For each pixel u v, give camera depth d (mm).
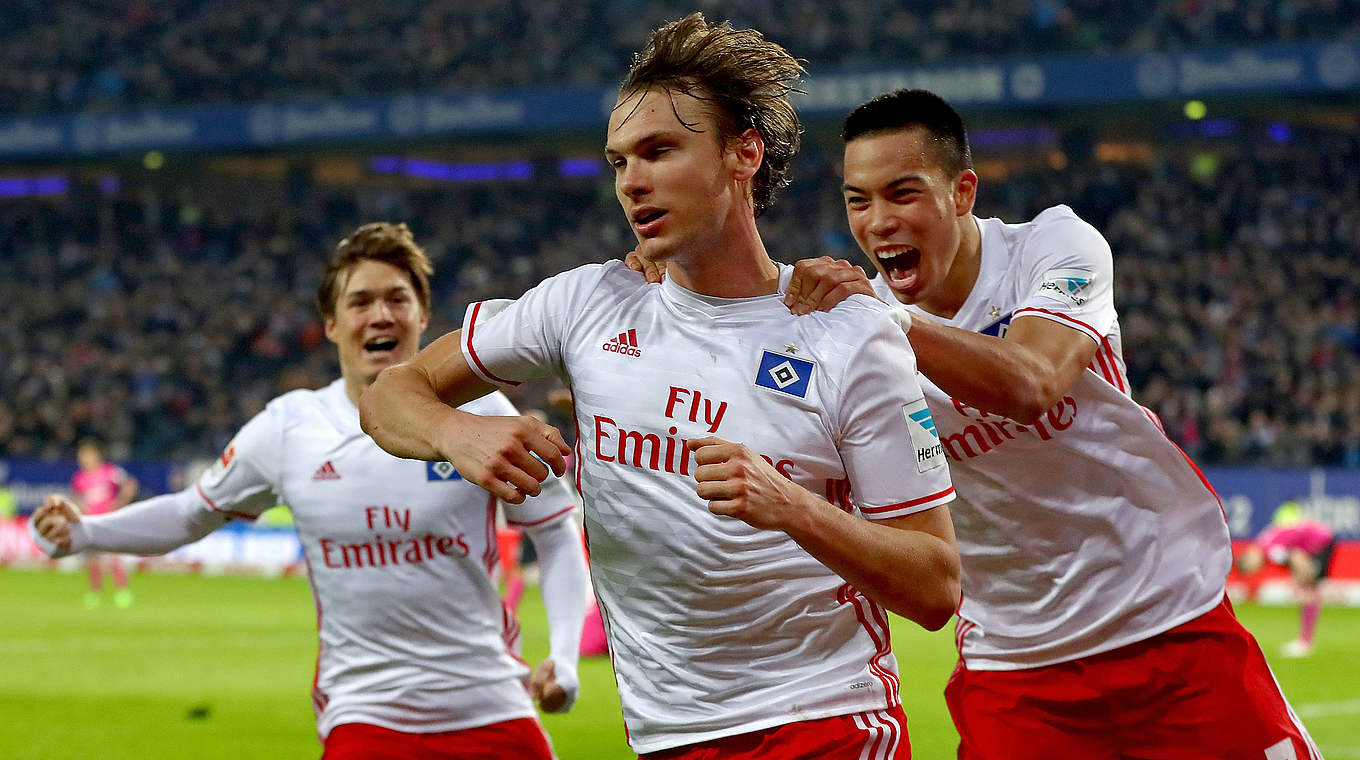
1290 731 8250
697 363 5770
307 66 66750
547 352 6133
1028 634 8633
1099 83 54906
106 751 17844
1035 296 7719
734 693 5828
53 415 56656
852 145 7758
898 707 6035
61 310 65562
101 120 65375
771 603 5746
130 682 23734
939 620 5590
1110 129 63438
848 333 5668
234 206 73438
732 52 5566
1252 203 59156
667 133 5488
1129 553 8328
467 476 5570
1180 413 45719
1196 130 62594
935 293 8352
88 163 68938
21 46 69562
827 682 5805
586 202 70688
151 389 59688
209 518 9688
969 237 8195
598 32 64688
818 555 5293
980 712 8898
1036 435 8094
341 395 9445
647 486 5805
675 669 5883
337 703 9070
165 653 27250
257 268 68500
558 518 9484
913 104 7672
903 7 61938
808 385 5652
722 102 5531
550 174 71000
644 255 5652
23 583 42812
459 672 8953
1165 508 8344
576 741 18156
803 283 5809
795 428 5652
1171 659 8305
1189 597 8320
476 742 8969
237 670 25141
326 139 63531
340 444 9125
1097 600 8406
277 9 69250
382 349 9461
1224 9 57219
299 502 9141
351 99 63281
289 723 20016
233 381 60375
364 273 9391
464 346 6184
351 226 70938
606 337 5965
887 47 60562
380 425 6012
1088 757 8555
